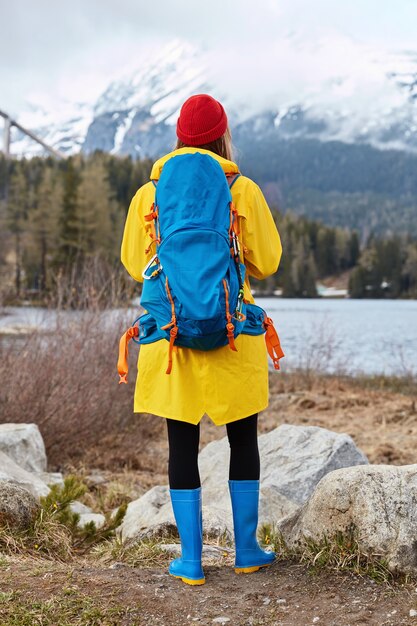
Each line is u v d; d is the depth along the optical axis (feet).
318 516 10.41
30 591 9.59
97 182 219.82
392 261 412.36
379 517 9.87
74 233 199.62
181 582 9.93
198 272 8.95
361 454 19.38
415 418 35.40
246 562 10.27
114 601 9.29
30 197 259.19
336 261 484.33
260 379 9.84
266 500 17.03
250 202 9.85
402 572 9.47
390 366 63.46
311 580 9.75
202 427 34.42
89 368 27.55
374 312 213.46
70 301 30.25
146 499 17.37
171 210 9.35
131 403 29.55
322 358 61.21
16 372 25.75
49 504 13.60
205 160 9.53
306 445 19.29
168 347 9.64
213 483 19.06
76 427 26.63
